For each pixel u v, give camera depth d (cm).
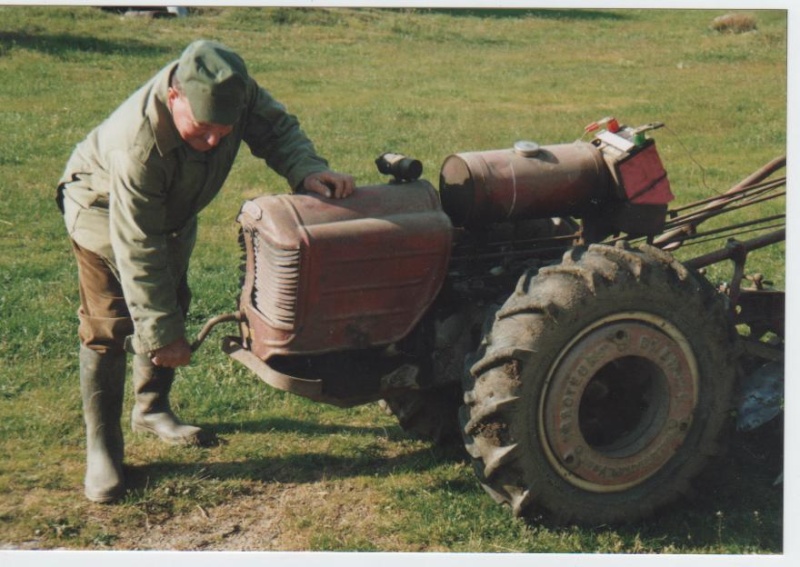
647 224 413
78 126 1279
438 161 1119
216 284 665
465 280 413
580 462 378
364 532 394
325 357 392
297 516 405
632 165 408
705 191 971
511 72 1927
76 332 587
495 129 1341
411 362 400
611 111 1496
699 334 385
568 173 407
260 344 381
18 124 1272
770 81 1788
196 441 459
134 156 358
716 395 393
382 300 380
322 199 377
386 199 384
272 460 450
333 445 464
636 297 371
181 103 351
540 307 362
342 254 367
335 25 2453
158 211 369
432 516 402
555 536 381
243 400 509
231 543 388
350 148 1184
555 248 431
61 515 403
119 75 1695
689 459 397
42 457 449
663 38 2481
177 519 404
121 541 388
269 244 370
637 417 410
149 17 2295
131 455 451
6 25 2020
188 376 533
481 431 370
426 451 459
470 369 372
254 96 399
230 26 2322
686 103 1556
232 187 990
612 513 387
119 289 405
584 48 2328
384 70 1912
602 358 371
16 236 789
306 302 369
